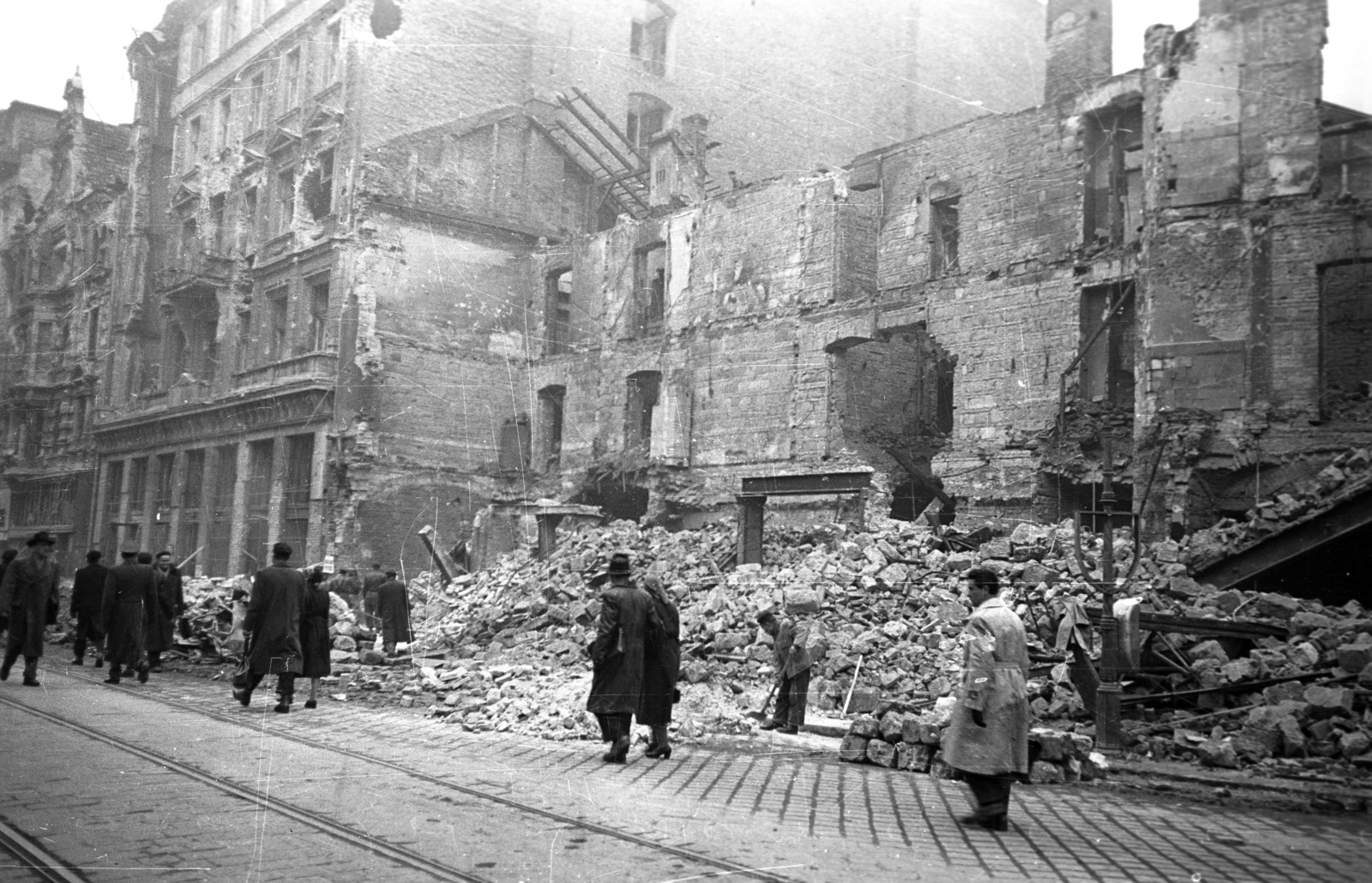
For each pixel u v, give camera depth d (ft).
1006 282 72.18
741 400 88.38
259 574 37.01
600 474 96.53
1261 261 55.11
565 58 109.19
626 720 27.86
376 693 44.47
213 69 118.32
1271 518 48.06
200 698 39.68
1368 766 28.27
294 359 99.55
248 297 110.93
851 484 58.39
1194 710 34.99
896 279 80.12
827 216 84.17
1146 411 57.31
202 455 108.17
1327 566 47.29
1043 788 26.05
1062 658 37.06
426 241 100.99
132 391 112.16
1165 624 36.73
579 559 68.44
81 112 113.91
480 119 105.09
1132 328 66.33
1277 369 53.98
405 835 18.33
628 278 99.76
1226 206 56.49
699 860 17.15
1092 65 70.85
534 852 17.39
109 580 43.91
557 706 35.70
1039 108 72.08
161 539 109.19
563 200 110.83
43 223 112.37
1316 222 53.93
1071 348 67.92
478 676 44.83
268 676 49.11
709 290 92.68
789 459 83.76
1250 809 23.79
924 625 44.27
